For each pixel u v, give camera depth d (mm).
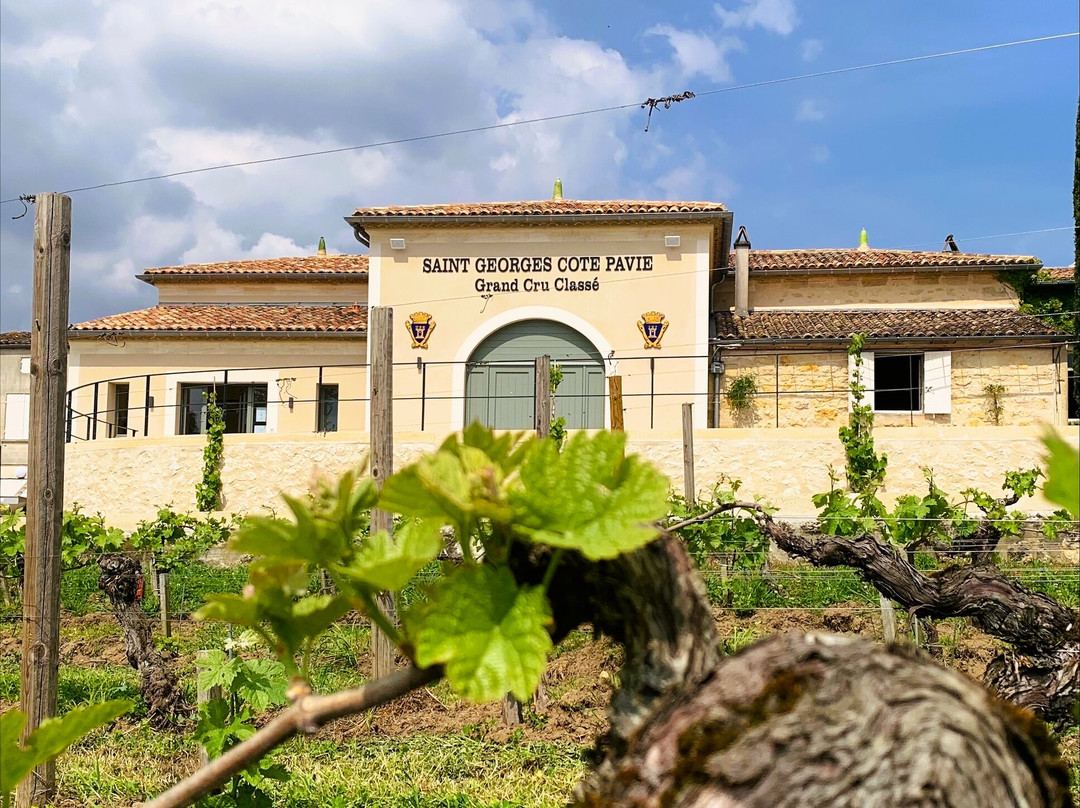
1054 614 2682
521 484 734
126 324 19359
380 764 5305
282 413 18953
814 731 725
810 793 704
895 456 14133
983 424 17141
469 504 686
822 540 3430
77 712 889
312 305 22078
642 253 17828
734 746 732
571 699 6449
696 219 17438
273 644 813
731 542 9641
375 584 710
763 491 14305
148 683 6336
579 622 875
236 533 730
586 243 17875
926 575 3131
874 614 8383
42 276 4605
